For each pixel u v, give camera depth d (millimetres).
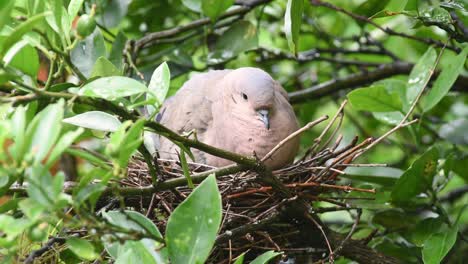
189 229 5922
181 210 5953
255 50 11328
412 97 9203
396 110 9336
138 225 6230
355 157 8359
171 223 5930
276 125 8797
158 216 8180
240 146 8836
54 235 7246
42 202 5215
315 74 12227
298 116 11766
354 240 8781
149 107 6859
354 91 9203
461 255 10094
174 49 10609
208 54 10375
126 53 9844
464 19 8922
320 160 8438
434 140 10406
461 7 7863
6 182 6062
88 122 6289
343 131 12391
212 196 5969
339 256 8805
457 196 10969
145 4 11281
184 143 6469
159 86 6246
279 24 11766
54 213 5332
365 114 11984
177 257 5871
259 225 7840
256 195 8312
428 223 8484
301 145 11609
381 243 9180
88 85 5820
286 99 9430
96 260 7109
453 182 12484
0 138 5246
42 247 6746
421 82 9219
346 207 8469
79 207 5480
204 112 9227
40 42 6438
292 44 7387
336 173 8406
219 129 8992
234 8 10852
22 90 6449
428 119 10781
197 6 10328
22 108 5371
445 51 10742
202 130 9188
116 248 6234
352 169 9594
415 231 8492
